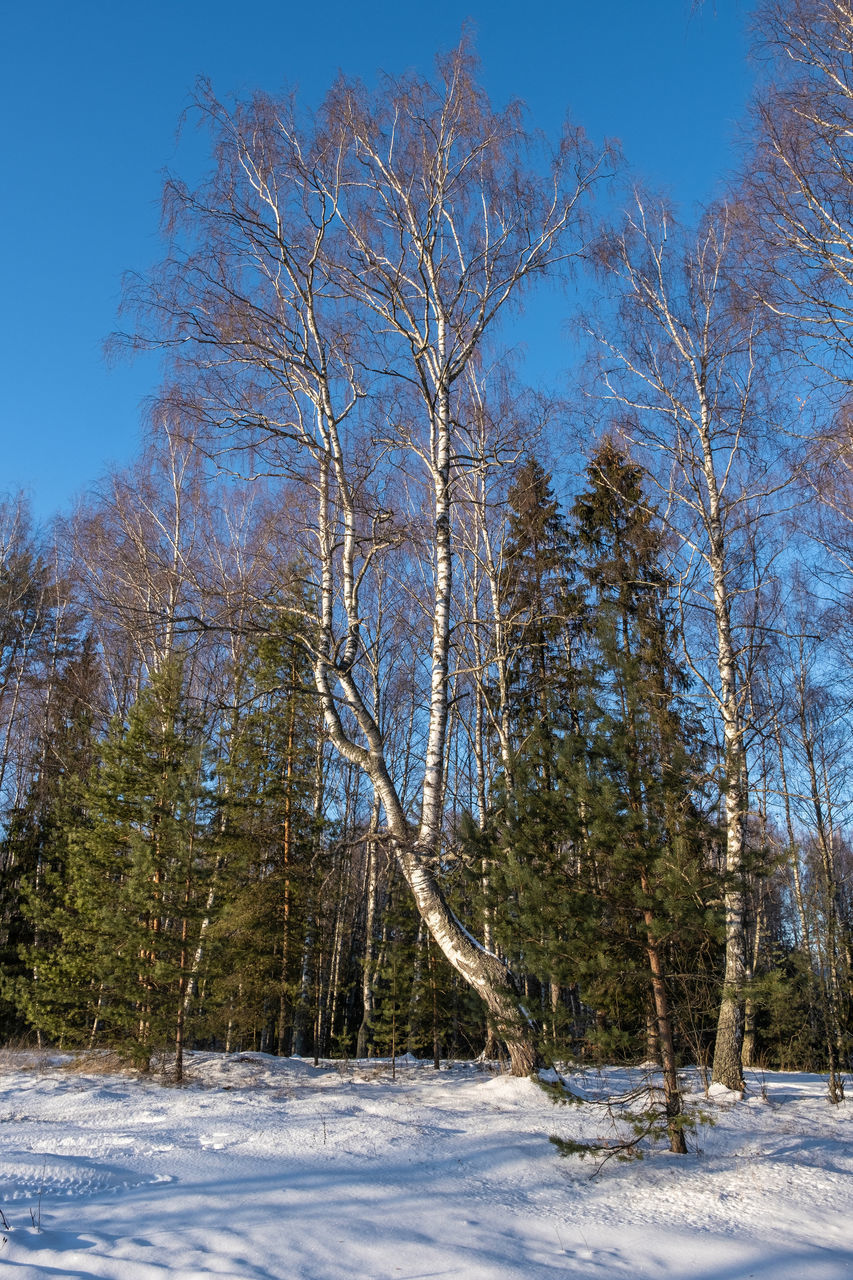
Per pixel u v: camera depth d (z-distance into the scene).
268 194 12.98
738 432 13.67
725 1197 7.12
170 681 14.51
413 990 15.52
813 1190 7.41
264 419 13.04
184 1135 8.34
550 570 16.86
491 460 13.80
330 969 22.98
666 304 13.89
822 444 11.82
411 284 13.33
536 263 13.52
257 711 17.25
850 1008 16.64
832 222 11.09
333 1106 10.37
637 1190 7.24
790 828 17.33
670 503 14.66
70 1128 8.80
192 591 17.31
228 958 15.34
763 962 20.34
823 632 14.33
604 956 7.95
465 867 11.83
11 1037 21.03
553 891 8.50
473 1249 5.41
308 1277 4.71
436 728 12.45
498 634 16.06
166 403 12.89
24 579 26.77
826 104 10.62
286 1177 6.76
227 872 14.48
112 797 14.18
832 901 14.67
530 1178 7.37
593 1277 5.15
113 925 12.84
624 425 14.10
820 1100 13.03
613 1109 9.93
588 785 8.35
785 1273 5.46
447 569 13.03
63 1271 4.60
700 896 8.15
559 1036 8.70
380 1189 6.60
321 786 17.70
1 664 26.36
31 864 22.62
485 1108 10.36
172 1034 13.67
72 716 22.34
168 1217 5.60
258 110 12.66
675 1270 5.43
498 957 11.77
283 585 13.02
